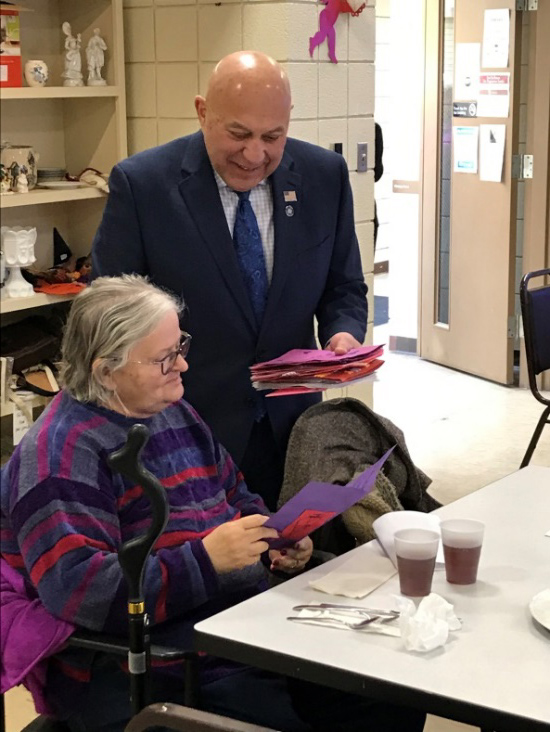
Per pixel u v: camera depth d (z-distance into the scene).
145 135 3.51
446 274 6.00
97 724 1.69
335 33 3.38
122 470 1.40
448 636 1.42
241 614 1.51
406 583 1.56
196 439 1.93
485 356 5.72
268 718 1.71
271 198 2.30
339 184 2.41
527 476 2.14
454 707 1.25
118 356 1.68
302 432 2.24
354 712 1.86
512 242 5.45
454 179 5.69
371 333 3.84
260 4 3.19
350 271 2.46
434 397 5.46
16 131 3.38
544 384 5.63
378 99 7.60
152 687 1.70
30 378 3.28
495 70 5.32
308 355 2.21
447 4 5.62
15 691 2.63
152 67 3.43
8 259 3.17
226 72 2.05
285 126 2.09
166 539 1.75
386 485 2.17
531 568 1.67
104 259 2.24
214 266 2.23
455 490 4.17
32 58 3.38
